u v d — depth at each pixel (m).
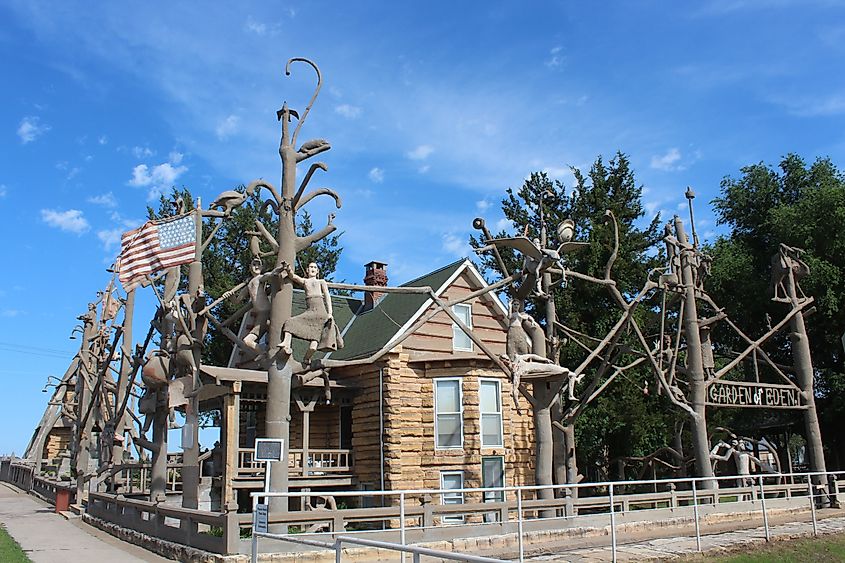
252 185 15.57
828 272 31.58
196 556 12.61
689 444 31.97
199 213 17.62
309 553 12.37
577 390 31.86
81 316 30.44
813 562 15.18
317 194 15.52
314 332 14.38
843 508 23.38
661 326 22.48
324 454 25.78
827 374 34.12
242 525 12.28
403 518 12.27
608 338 19.75
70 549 15.14
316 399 23.48
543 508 16.62
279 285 14.71
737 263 35.41
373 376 24.45
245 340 14.91
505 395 24.83
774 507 21.78
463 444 23.70
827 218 32.91
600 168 41.50
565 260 34.19
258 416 27.39
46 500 29.62
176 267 18.00
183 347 16.42
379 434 23.67
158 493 17.89
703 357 22.95
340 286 15.08
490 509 15.68
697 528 15.34
